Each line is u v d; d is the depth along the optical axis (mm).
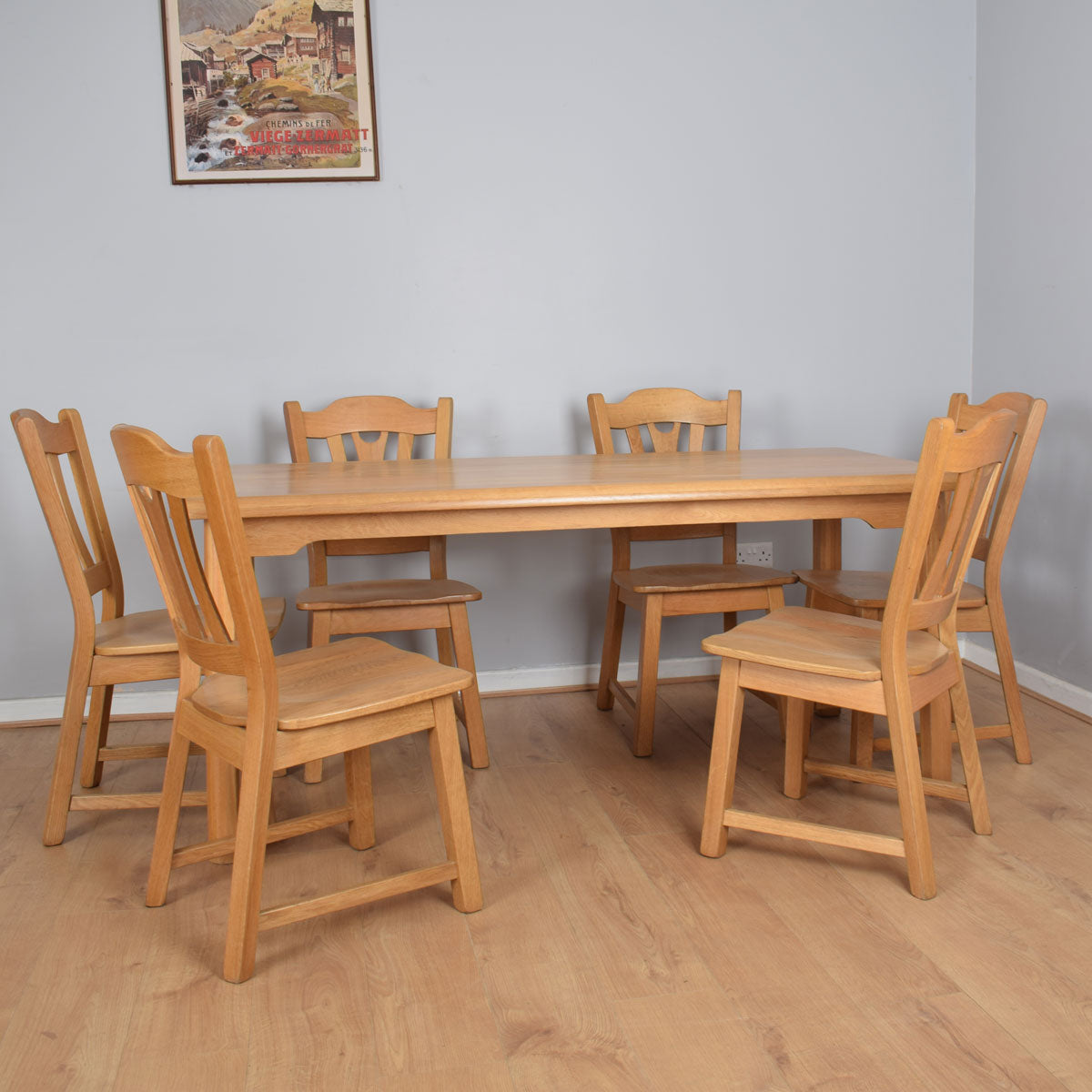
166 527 1625
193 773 2494
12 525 2842
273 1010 1523
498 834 2088
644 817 2156
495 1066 1392
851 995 1524
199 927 1764
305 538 1929
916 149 3119
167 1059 1421
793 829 1878
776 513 2053
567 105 2939
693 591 2455
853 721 2293
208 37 2764
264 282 2875
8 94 2713
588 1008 1512
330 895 1650
